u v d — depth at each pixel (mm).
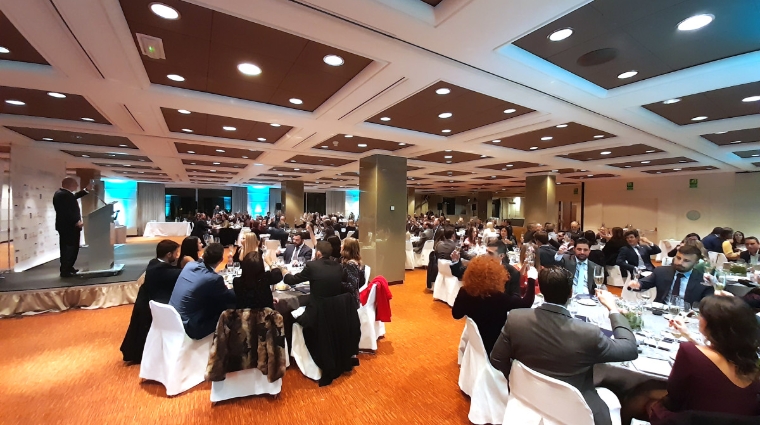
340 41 2670
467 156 8188
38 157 7094
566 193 15844
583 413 1553
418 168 10406
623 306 2523
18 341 3846
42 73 3256
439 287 5730
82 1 2129
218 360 2559
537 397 1722
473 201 27500
